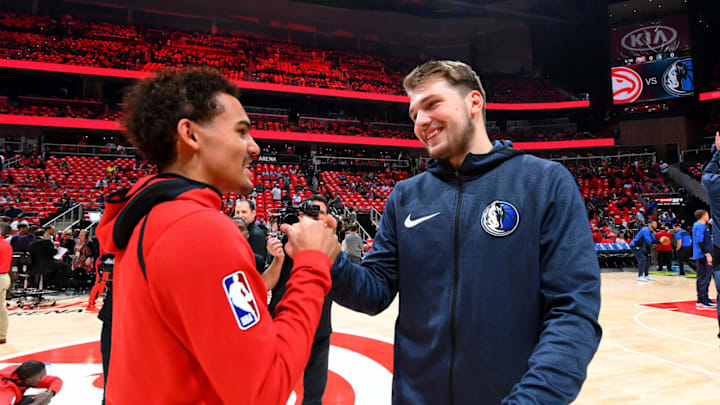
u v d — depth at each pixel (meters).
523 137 23.92
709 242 6.20
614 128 22.77
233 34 24.66
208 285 0.64
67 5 21.88
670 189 18.44
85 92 20.53
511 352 0.94
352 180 18.86
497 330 0.95
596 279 0.88
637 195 18.34
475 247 1.01
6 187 13.31
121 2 22.31
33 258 6.53
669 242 11.38
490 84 26.08
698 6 21.52
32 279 7.28
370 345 4.35
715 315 5.68
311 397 2.29
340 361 3.77
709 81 22.19
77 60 18.89
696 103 21.47
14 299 7.18
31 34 19.86
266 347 0.67
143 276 0.68
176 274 0.64
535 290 0.95
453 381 0.98
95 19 22.42
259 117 21.27
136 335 0.69
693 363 3.63
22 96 19.34
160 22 23.50
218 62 22.16
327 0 23.70
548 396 0.72
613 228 15.91
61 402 2.84
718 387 3.07
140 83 0.83
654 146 21.66
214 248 0.66
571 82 26.05
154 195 0.73
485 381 0.95
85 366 3.62
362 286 1.08
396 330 1.15
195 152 0.81
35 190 13.56
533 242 0.97
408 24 25.91
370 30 26.28
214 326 0.63
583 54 25.56
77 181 14.91
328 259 0.88
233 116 0.83
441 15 25.55
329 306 2.33
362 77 24.89
